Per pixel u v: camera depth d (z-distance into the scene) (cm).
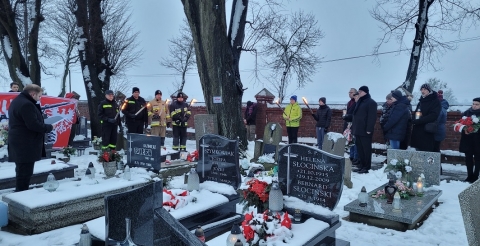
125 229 320
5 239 488
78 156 1122
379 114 1309
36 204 508
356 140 914
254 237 385
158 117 1223
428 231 525
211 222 532
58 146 1162
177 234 314
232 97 1150
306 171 491
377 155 1257
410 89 1412
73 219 550
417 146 852
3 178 696
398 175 679
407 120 883
